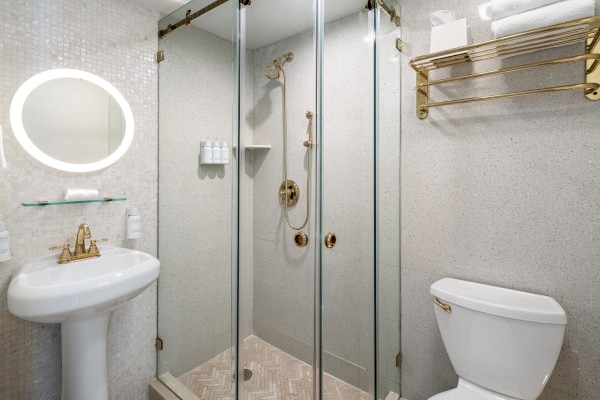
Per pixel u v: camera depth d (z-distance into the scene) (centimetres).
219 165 151
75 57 150
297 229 145
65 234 148
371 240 150
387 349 166
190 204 164
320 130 138
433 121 156
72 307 108
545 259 130
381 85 151
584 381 123
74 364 132
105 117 161
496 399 120
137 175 175
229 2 143
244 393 155
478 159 144
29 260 138
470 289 136
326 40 143
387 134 158
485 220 143
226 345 153
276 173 147
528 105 131
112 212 165
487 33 139
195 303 165
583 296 122
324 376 148
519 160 134
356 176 148
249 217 149
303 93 140
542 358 113
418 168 162
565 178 125
